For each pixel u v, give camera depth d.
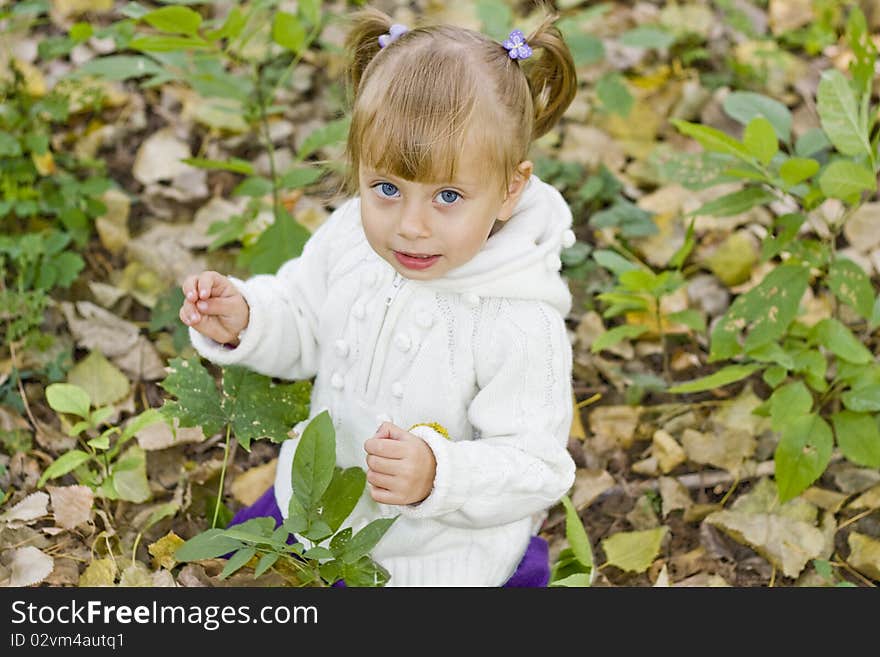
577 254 2.95
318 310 2.00
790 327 2.65
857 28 2.36
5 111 2.97
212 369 2.70
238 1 3.52
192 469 2.46
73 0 3.58
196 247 2.97
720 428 2.60
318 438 1.84
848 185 2.32
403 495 1.72
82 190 2.93
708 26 3.74
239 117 3.30
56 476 2.15
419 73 1.67
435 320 1.84
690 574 2.33
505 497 1.79
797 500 2.43
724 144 2.39
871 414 2.50
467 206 1.70
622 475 2.54
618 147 3.34
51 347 2.62
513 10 3.80
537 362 1.82
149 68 2.74
